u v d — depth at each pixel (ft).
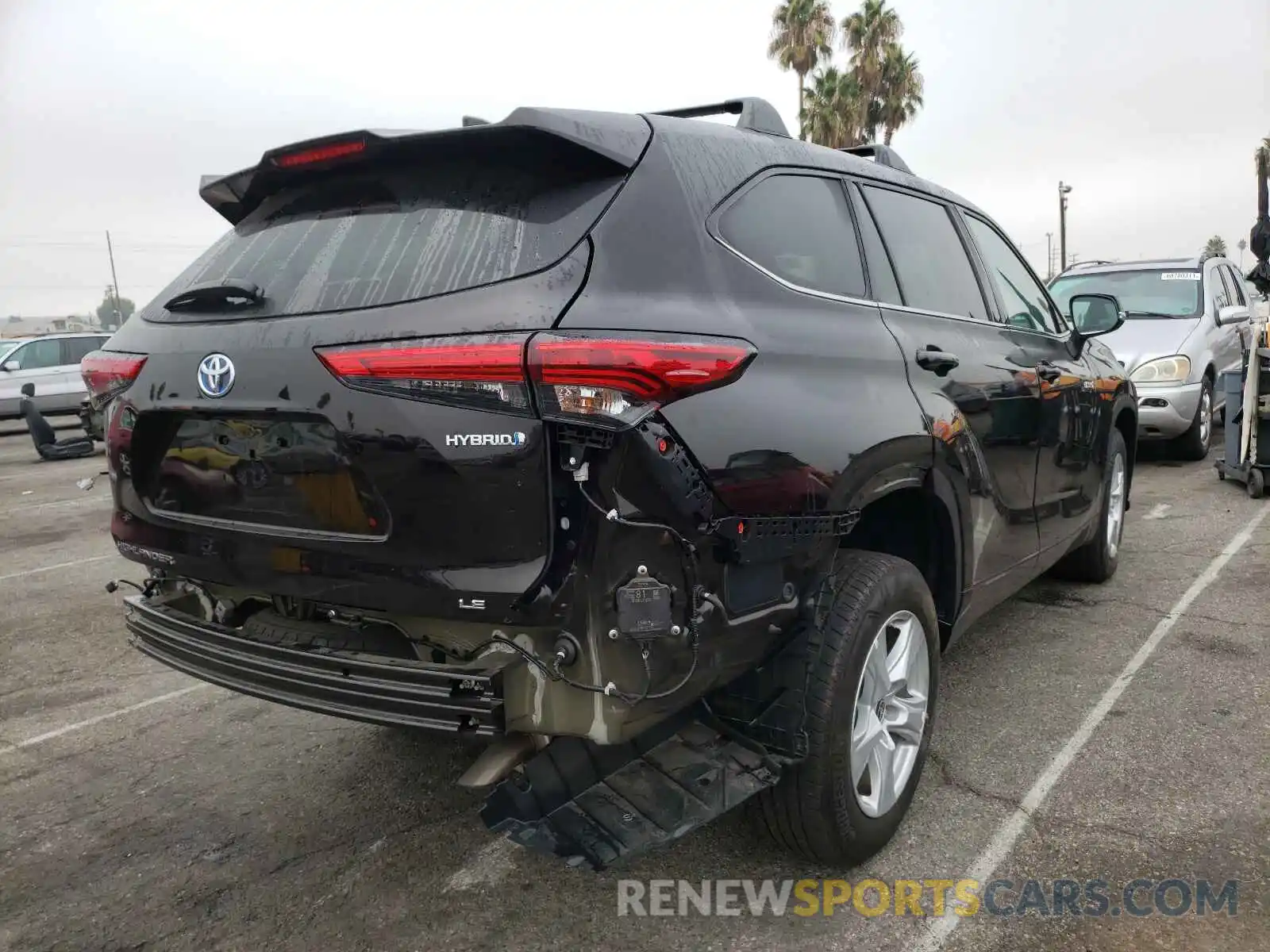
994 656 13.94
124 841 9.85
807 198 9.17
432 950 7.93
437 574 6.73
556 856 6.94
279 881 9.04
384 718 7.03
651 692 6.69
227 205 9.49
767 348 7.52
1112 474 16.72
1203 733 11.20
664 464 6.48
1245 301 36.63
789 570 7.63
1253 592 16.38
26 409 45.55
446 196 7.55
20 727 12.88
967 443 10.01
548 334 6.36
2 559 23.61
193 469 8.23
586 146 7.08
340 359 6.93
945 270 11.37
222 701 13.66
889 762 8.91
